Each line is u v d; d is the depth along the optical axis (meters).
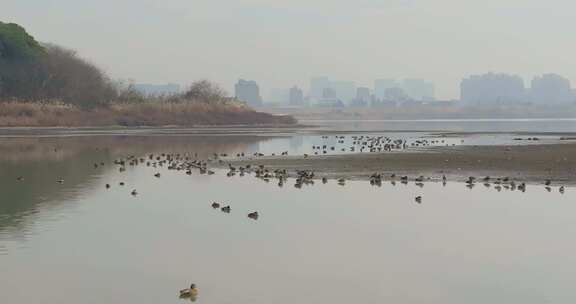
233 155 63.00
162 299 16.94
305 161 55.03
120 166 52.00
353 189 37.25
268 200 33.06
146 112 160.62
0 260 20.75
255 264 20.28
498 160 54.62
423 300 16.86
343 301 16.75
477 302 16.72
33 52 158.25
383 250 22.09
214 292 17.47
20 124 137.88
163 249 22.17
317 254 21.45
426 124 192.25
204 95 178.50
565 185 38.97
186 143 84.44
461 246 22.69
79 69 163.75
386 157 58.41
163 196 34.59
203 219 27.66
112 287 17.92
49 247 22.42
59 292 17.52
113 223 26.70
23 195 34.94
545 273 19.33
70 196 34.59
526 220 27.52
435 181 41.00
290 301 16.73
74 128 136.75
